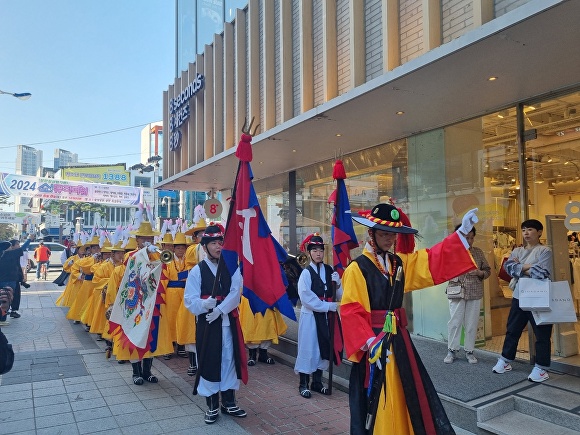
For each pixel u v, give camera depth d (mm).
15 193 19328
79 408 4676
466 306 5570
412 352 2902
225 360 4406
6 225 50844
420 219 7309
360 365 2973
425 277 3039
